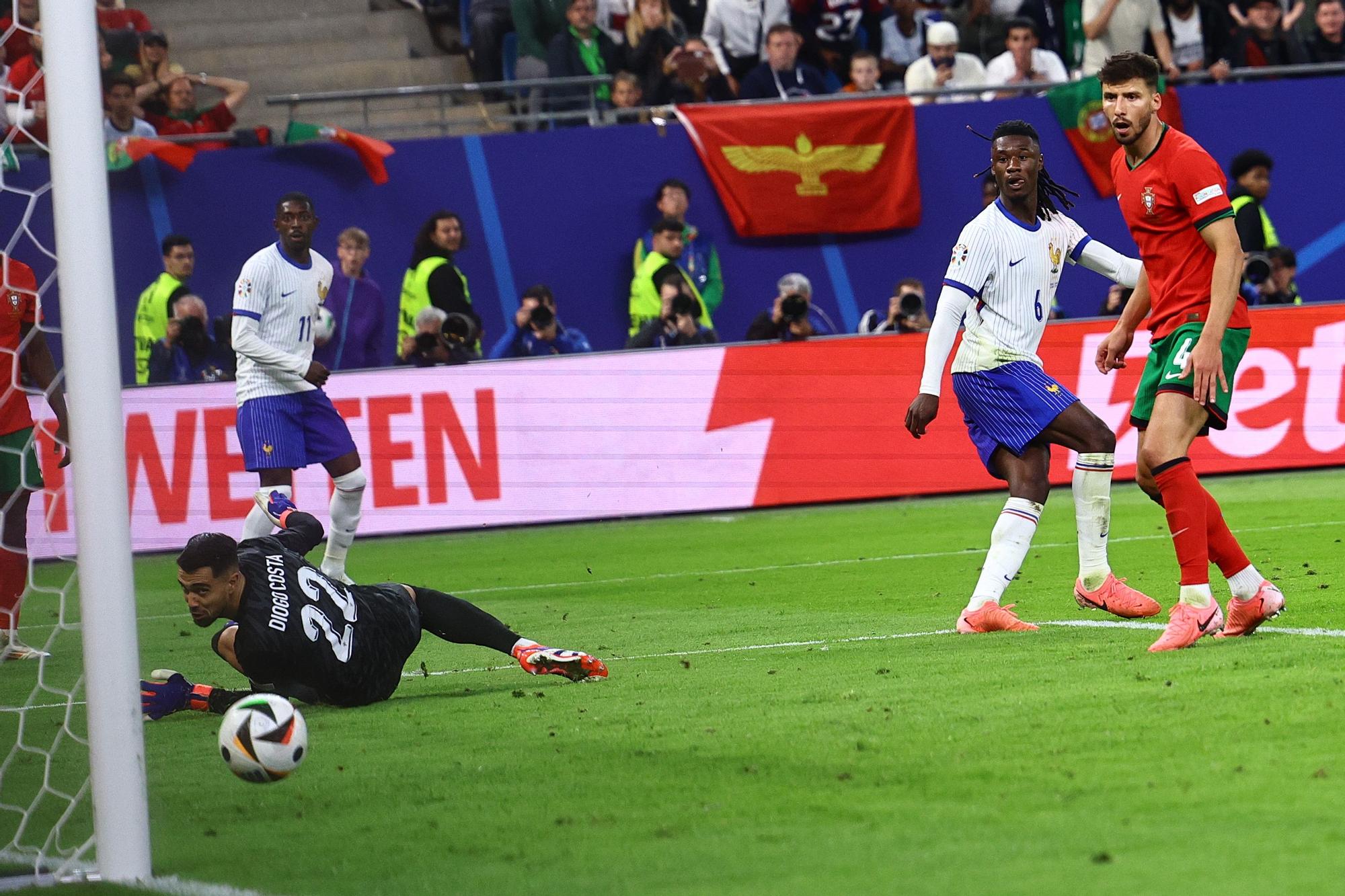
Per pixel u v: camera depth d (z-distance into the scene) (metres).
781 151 49.00
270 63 60.78
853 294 50.19
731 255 49.66
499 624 19.66
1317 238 51.31
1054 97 49.88
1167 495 18.89
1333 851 10.16
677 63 52.44
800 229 49.34
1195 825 11.00
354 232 45.69
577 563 35.66
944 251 50.47
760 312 49.81
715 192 49.34
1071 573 28.61
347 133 47.06
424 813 13.07
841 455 44.59
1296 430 45.16
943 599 26.28
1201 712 14.70
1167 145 18.70
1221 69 50.78
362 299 46.22
